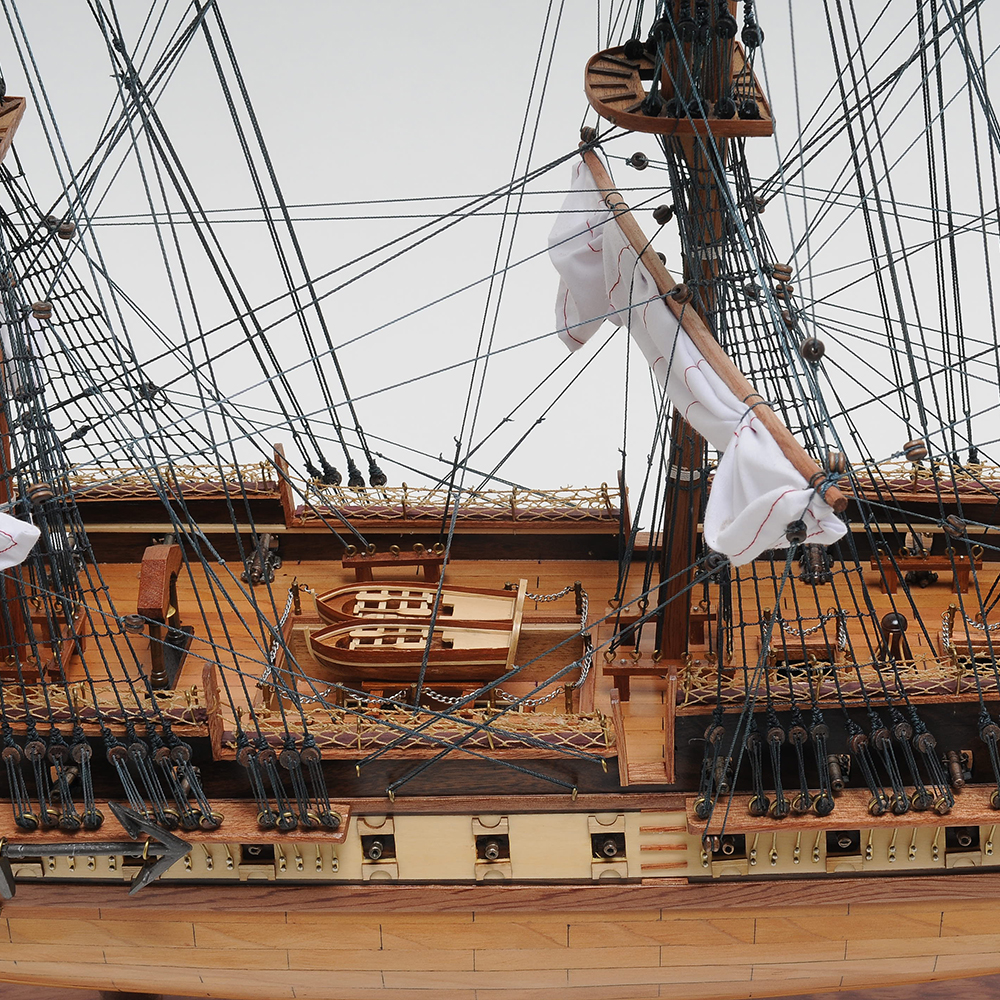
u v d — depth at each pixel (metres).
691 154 7.70
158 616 8.03
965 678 7.65
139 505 9.52
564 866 7.93
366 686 8.56
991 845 7.88
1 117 8.45
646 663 8.36
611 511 9.48
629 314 8.00
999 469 9.31
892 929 8.17
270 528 9.60
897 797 7.55
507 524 9.51
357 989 8.58
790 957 8.31
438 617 8.72
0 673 8.41
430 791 7.79
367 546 9.49
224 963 8.45
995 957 8.43
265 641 8.29
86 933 8.35
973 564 8.18
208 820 7.71
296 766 7.61
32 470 8.15
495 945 8.21
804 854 7.89
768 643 7.43
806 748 7.62
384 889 8.04
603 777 7.68
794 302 8.27
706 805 7.53
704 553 8.33
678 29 7.38
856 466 9.30
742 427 6.97
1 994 9.20
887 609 8.97
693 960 8.30
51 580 8.76
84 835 7.83
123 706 7.76
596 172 8.41
